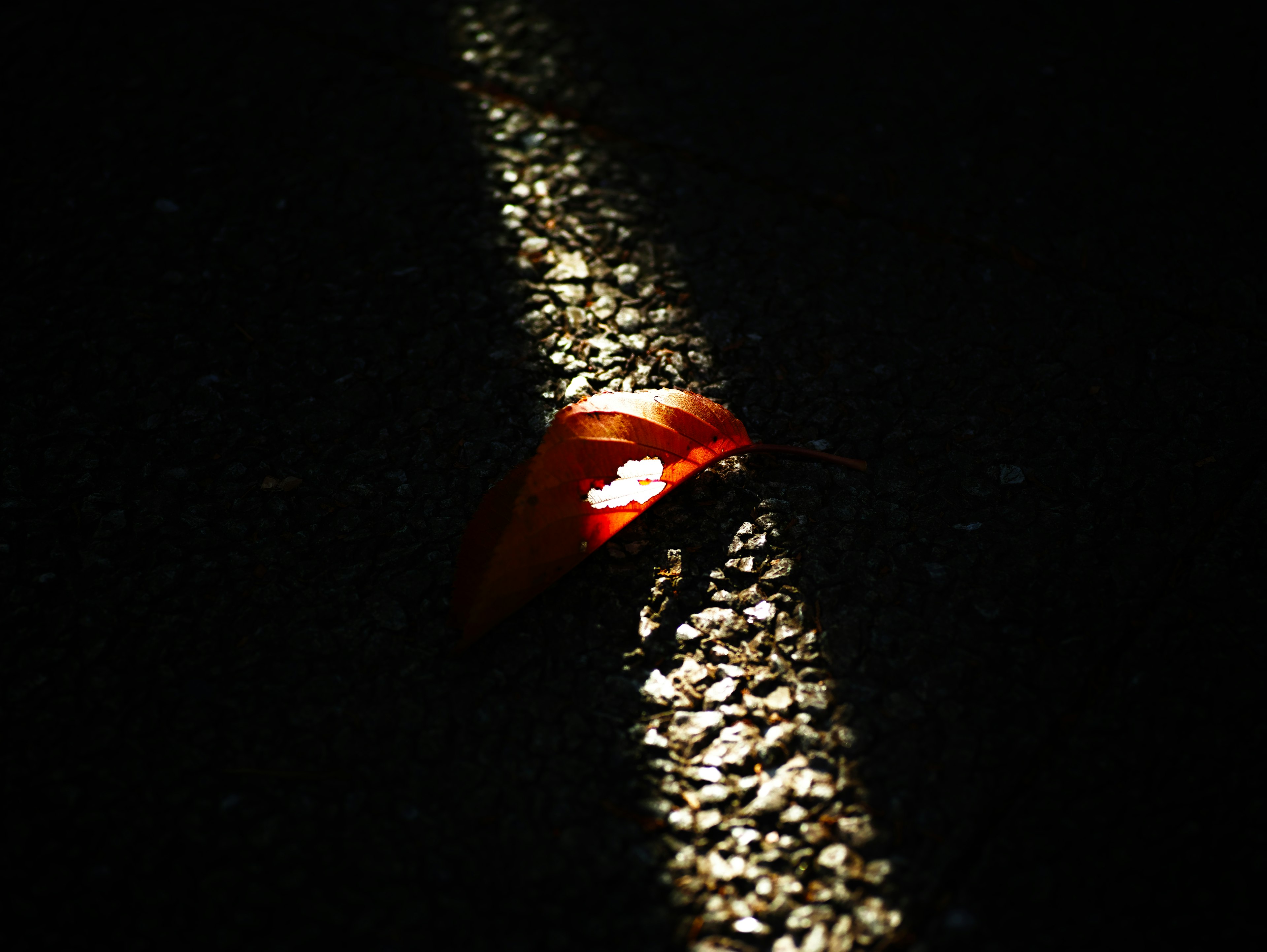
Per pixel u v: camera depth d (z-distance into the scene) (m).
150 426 0.42
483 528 0.38
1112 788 0.36
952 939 0.35
